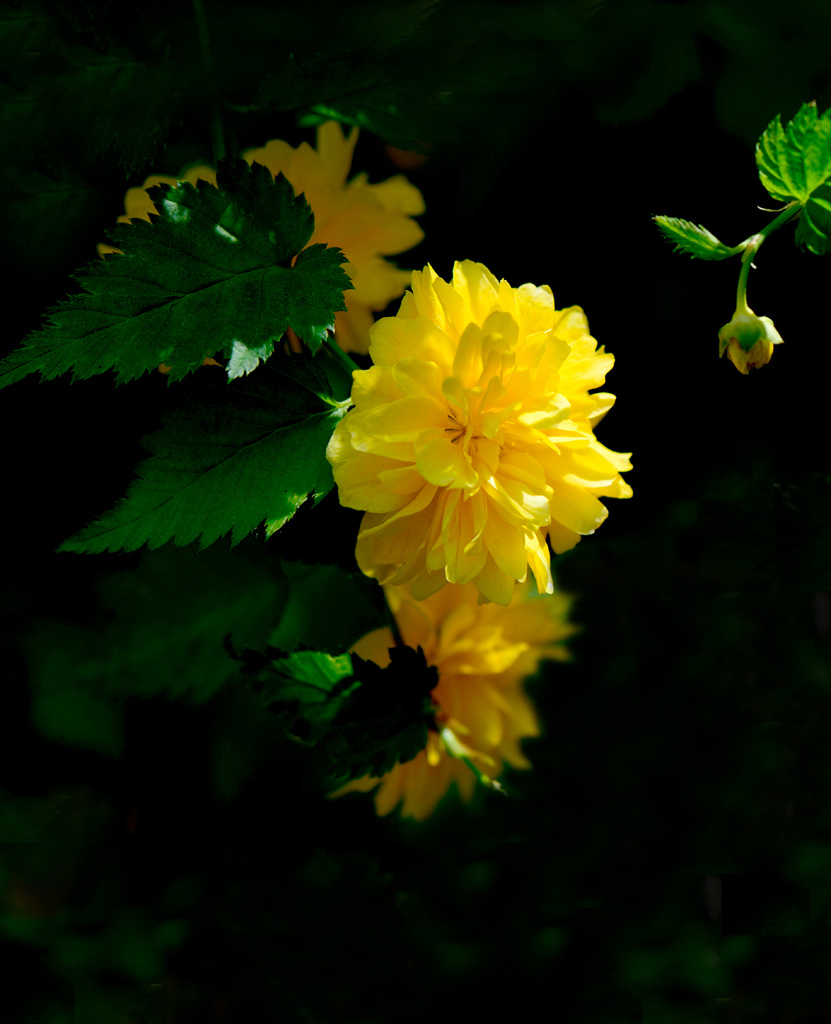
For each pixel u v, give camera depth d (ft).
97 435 1.61
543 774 1.69
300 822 1.67
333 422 1.56
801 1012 1.62
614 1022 1.62
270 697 1.63
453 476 1.51
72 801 1.67
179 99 1.63
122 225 1.54
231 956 1.63
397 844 1.67
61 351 1.51
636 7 1.65
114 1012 1.62
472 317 1.53
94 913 1.65
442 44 1.63
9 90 1.60
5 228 1.65
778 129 1.58
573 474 1.54
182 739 1.68
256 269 1.54
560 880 1.65
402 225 1.68
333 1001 1.62
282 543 1.68
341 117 1.65
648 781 1.69
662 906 1.65
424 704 1.65
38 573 1.66
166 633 1.69
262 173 1.56
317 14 1.62
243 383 1.56
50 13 1.59
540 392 1.53
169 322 1.52
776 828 1.68
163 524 1.53
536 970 1.63
